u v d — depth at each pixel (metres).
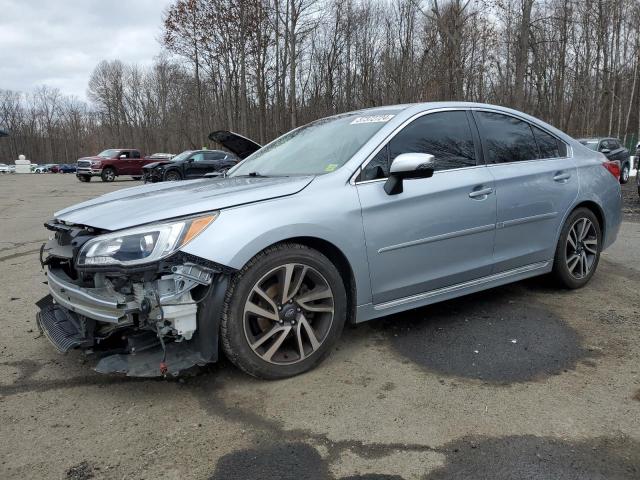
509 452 2.32
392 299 3.42
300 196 3.02
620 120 36.47
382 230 3.25
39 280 5.50
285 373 3.01
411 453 2.33
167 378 3.07
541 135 4.45
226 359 3.31
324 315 3.14
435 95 18.42
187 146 56.47
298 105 35.97
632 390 2.86
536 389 2.89
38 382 3.06
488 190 3.78
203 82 39.56
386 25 30.44
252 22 30.47
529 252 4.16
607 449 2.33
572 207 4.42
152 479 2.18
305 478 2.17
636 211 10.74
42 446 2.42
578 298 4.47
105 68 80.31
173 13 31.53
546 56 31.42
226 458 2.31
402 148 3.50
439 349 3.45
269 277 2.92
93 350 2.88
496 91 24.38
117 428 2.57
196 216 2.72
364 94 32.31
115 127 82.12
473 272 3.78
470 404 2.73
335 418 2.62
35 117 102.69
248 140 5.48
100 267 2.58
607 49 34.09
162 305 2.59
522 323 3.89
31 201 15.86
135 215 2.75
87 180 28.22
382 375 3.09
